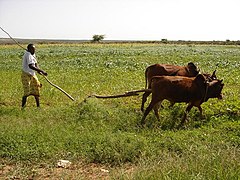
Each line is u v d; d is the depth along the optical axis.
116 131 9.00
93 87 16.03
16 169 6.64
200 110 10.09
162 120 9.96
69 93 14.52
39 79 18.66
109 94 14.16
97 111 10.54
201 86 9.73
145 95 11.09
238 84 16.53
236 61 30.03
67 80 18.33
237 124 9.18
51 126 9.11
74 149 7.67
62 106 11.61
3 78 19.22
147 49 53.31
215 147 7.41
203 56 36.03
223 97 12.20
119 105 12.19
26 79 11.23
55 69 24.31
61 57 37.12
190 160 6.13
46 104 12.73
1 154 7.34
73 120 9.91
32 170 6.68
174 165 5.84
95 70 23.22
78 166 7.02
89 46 68.94
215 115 10.29
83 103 11.02
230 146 7.39
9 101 12.99
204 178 5.30
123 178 5.71
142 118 9.76
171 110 10.89
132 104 12.26
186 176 5.34
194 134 8.52
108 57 35.44
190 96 9.70
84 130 8.97
